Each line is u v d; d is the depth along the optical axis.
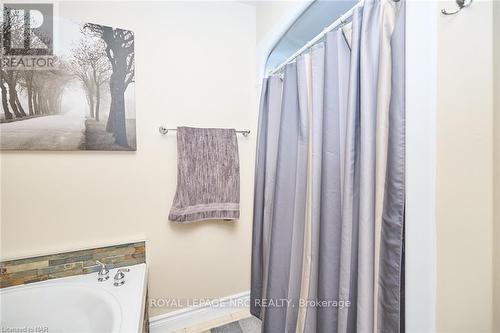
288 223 1.29
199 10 1.52
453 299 0.63
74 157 1.25
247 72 1.68
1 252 1.14
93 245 1.29
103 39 1.27
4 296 1.08
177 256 1.51
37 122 1.16
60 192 1.23
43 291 1.12
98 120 1.26
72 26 1.21
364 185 0.81
